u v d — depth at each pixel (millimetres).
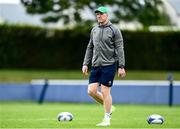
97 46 30000
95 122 32281
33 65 88312
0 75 82062
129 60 88750
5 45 87500
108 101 30000
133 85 62000
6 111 44500
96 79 30453
